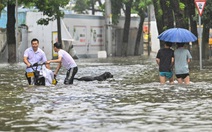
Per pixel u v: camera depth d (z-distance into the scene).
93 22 91.50
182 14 49.94
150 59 73.31
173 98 19.70
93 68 45.56
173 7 49.78
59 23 76.56
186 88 24.05
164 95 20.91
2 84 28.19
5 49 72.62
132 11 110.44
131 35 104.62
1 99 19.88
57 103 18.30
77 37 87.88
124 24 96.06
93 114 15.40
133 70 41.56
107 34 90.94
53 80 27.50
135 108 16.75
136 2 96.75
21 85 27.31
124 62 61.31
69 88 24.89
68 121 14.09
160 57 27.00
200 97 20.03
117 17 98.25
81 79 30.53
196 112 15.70
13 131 12.66
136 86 25.66
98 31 92.88
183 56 26.66
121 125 13.34
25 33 77.25
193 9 53.69
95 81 30.00
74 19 87.00
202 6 37.84
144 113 15.54
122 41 97.25
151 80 29.97
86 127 13.09
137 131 12.42
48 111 16.17
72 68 27.98
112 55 96.12
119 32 100.19
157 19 67.56
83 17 88.94
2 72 40.62
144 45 110.88
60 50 28.11
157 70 41.09
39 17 78.81
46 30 79.44
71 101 18.91
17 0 63.97
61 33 80.12
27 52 27.23
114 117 14.74
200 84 26.33
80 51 88.62
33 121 14.17
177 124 13.44
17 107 17.27
